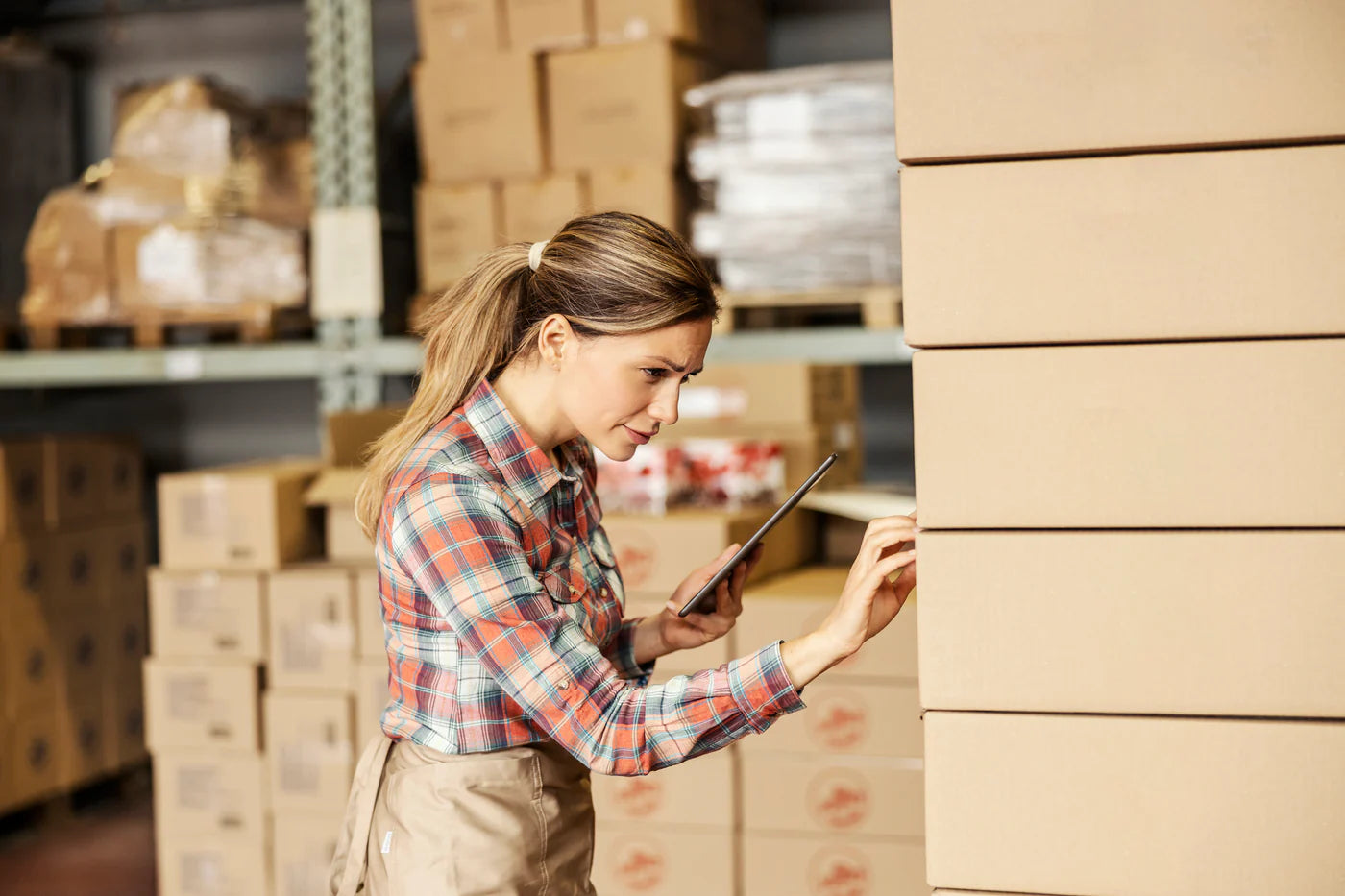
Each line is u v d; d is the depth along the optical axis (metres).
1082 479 1.13
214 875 3.11
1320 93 1.07
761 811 2.62
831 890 2.59
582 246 1.32
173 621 3.12
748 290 3.35
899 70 1.15
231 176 3.76
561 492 1.42
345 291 3.76
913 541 1.24
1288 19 1.08
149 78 5.04
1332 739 1.09
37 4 5.04
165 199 3.76
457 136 3.58
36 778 3.92
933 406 1.16
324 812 3.03
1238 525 1.11
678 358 1.32
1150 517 1.12
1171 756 1.12
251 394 5.08
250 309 3.75
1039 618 1.14
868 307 3.28
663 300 1.29
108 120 5.04
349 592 3.02
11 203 4.37
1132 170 1.11
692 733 1.21
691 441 2.97
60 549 4.04
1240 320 1.10
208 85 3.77
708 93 3.36
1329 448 1.09
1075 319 1.12
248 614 3.07
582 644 1.26
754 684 1.21
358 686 3.01
